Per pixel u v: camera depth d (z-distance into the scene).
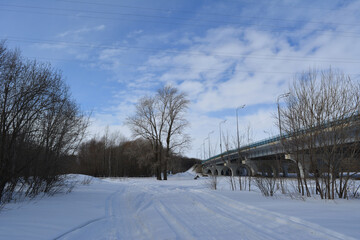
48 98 11.94
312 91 11.38
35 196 12.41
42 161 12.57
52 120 13.01
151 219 8.27
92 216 8.56
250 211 8.62
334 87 10.81
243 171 57.41
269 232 5.94
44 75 11.53
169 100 45.38
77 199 12.41
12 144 10.44
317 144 11.09
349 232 5.30
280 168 14.91
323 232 5.54
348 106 10.34
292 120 12.10
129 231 6.85
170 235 6.11
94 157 69.06
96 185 23.80
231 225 6.84
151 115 45.53
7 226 6.43
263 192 13.48
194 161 114.50
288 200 10.84
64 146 14.56
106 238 6.12
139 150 45.59
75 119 15.06
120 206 11.51
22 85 10.64
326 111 10.80
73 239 5.88
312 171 11.41
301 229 6.00
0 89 9.98
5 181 9.90
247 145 19.58
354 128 10.17
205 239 5.64
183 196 14.40
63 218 7.82
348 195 11.35
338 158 10.60
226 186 22.66
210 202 11.42
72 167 16.77
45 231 6.23
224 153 26.19
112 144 75.31
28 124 11.32
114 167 72.81
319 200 10.38
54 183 14.29
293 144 12.23
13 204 9.92
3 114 9.90
